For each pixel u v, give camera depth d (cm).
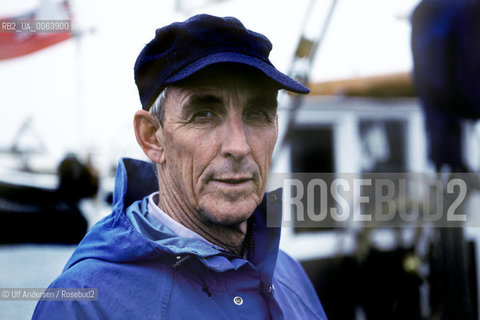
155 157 100
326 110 363
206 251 92
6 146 244
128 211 103
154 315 85
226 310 91
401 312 307
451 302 248
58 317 83
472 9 198
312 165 364
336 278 327
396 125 400
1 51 222
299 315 118
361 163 381
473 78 200
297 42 234
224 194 90
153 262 92
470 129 264
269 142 97
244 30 92
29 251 218
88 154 256
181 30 89
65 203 255
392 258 316
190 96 89
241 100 91
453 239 247
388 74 337
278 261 130
